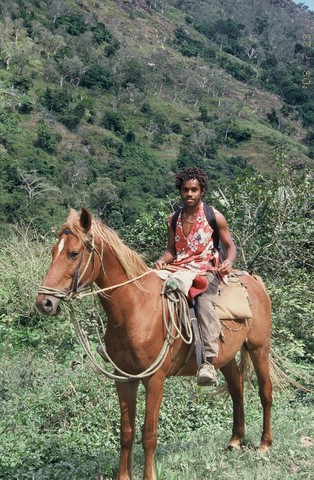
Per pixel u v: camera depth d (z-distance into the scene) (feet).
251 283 21.24
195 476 18.12
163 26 515.09
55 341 33.55
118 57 373.20
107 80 340.80
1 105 259.60
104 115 304.30
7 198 173.27
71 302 16.51
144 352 16.98
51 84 313.12
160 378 17.26
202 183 18.35
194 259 18.57
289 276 38.37
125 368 17.51
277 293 34.99
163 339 17.30
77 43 362.33
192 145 314.14
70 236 16.20
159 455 19.97
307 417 23.93
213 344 17.84
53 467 19.63
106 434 23.30
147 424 16.98
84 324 33.17
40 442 21.66
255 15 653.30
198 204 18.62
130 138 295.28
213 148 313.53
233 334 19.31
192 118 351.67
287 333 33.40
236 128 341.82
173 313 17.52
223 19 599.16
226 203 39.70
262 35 599.16
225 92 410.11
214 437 22.06
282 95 449.06
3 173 189.37
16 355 31.24
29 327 35.40
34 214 167.43
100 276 16.88
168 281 17.70
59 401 25.85
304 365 32.60
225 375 21.01
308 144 384.47
